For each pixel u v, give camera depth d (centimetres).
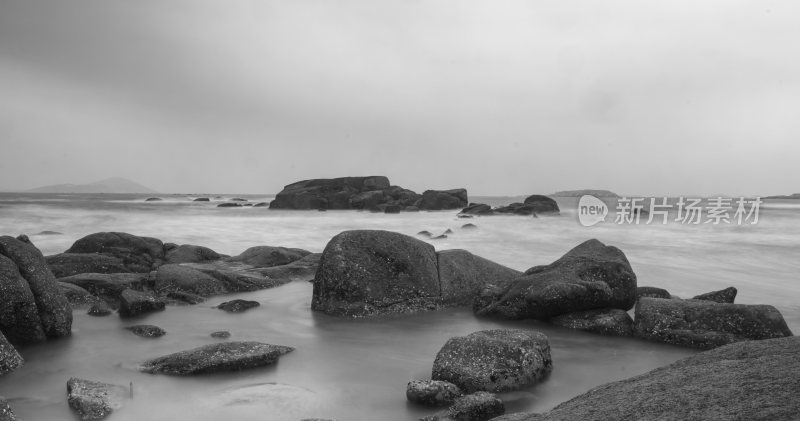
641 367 765
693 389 343
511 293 1065
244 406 582
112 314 1055
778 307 1181
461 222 3988
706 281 1535
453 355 673
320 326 993
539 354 697
